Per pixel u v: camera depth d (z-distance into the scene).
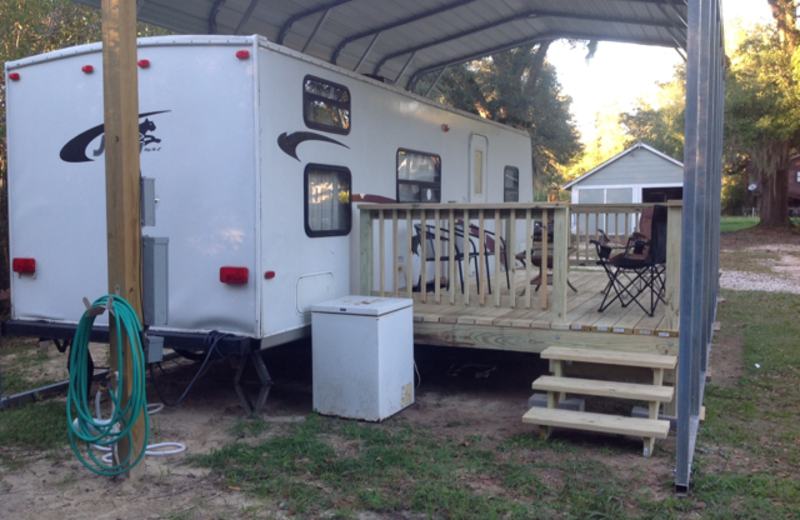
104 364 6.71
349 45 9.23
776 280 13.10
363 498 3.42
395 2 7.75
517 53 18.56
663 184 23.22
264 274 4.50
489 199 8.41
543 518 3.22
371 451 4.05
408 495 3.46
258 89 4.41
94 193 4.85
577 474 3.74
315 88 5.03
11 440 4.32
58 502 3.41
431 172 6.94
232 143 4.46
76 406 3.53
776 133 20.98
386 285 6.11
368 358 4.66
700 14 3.45
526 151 9.70
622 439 4.37
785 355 6.72
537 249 7.12
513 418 4.90
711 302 6.84
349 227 5.54
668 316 4.69
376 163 5.89
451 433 4.51
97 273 4.88
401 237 6.32
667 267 4.68
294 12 7.83
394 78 10.62
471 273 7.67
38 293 5.11
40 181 5.05
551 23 8.87
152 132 4.61
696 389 4.40
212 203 4.52
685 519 3.21
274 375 6.17
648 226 5.70
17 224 5.15
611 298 6.35
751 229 24.92
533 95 19.27
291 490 3.51
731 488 3.54
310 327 5.05
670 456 4.05
